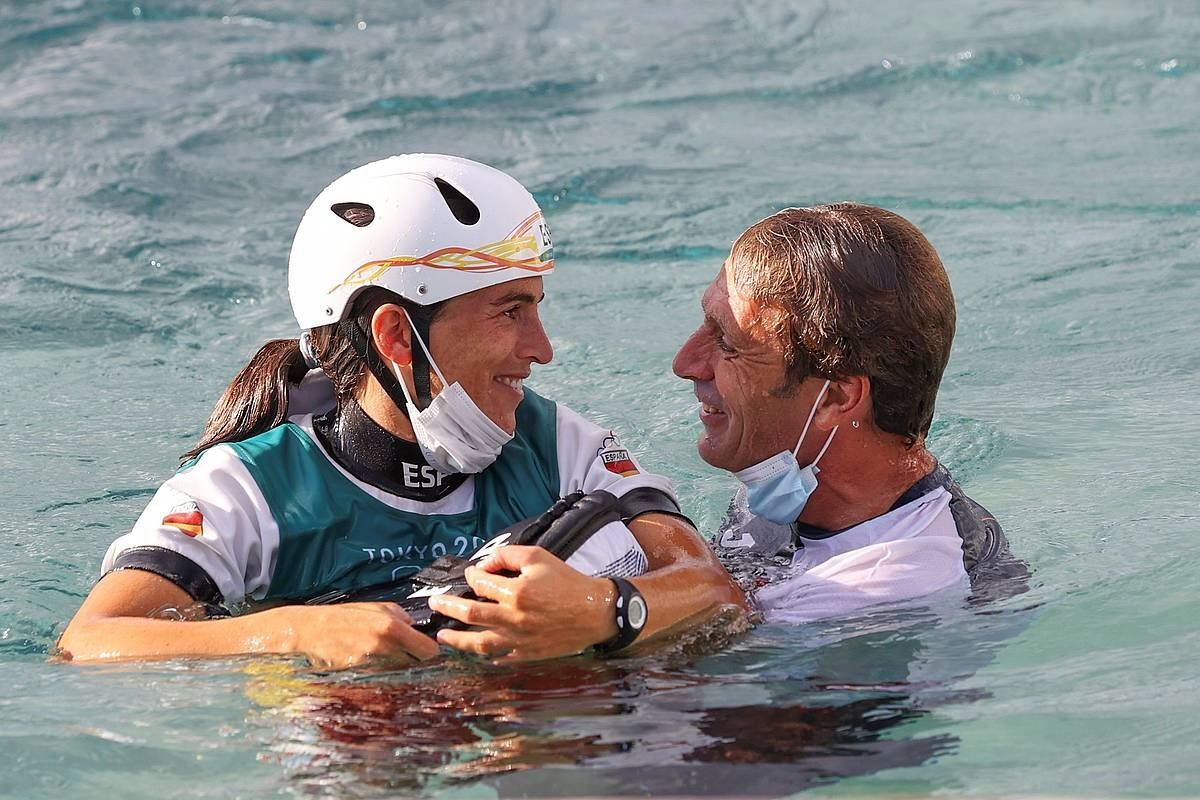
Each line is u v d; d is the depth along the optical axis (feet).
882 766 24.16
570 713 26.09
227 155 82.74
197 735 25.31
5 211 71.20
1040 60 101.04
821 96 96.32
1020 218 70.69
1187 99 92.02
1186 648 28.76
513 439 33.42
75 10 114.62
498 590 27.04
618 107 94.38
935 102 94.32
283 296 61.87
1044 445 43.88
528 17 119.24
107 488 42.42
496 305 30.35
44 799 23.47
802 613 30.76
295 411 32.89
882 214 31.53
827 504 32.99
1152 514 37.11
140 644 28.14
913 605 31.07
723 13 119.65
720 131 88.74
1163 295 58.75
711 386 32.68
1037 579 32.81
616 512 29.91
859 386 30.96
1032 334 55.47
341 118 90.58
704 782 23.68
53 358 54.34
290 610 28.04
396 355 30.58
